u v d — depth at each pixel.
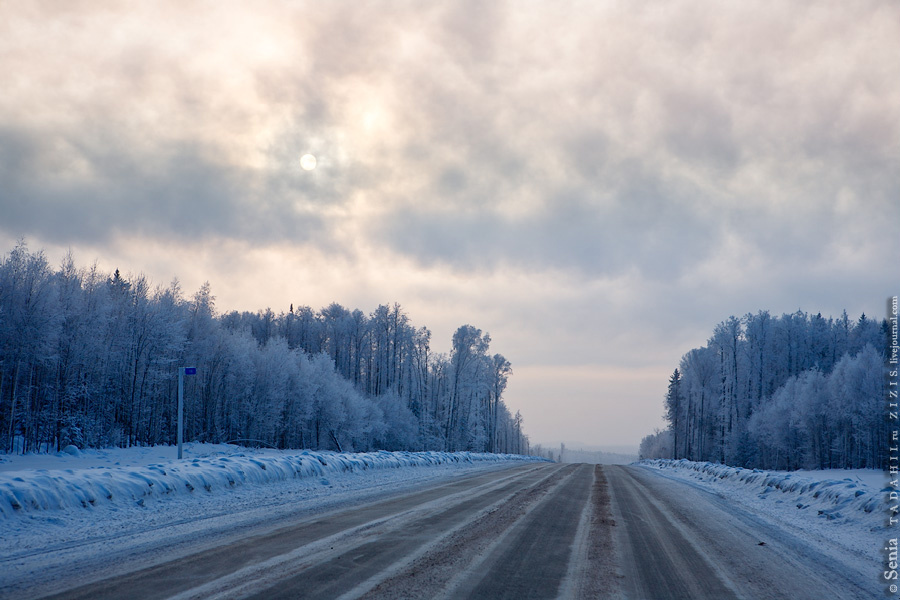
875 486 14.90
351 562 6.39
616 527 10.09
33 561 6.09
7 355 32.59
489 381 90.38
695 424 84.06
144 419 43.66
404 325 82.25
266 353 53.22
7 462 23.27
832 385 53.53
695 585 6.17
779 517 13.04
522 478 22.47
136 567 5.89
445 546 7.56
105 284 43.53
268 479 15.17
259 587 5.23
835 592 6.18
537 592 5.58
